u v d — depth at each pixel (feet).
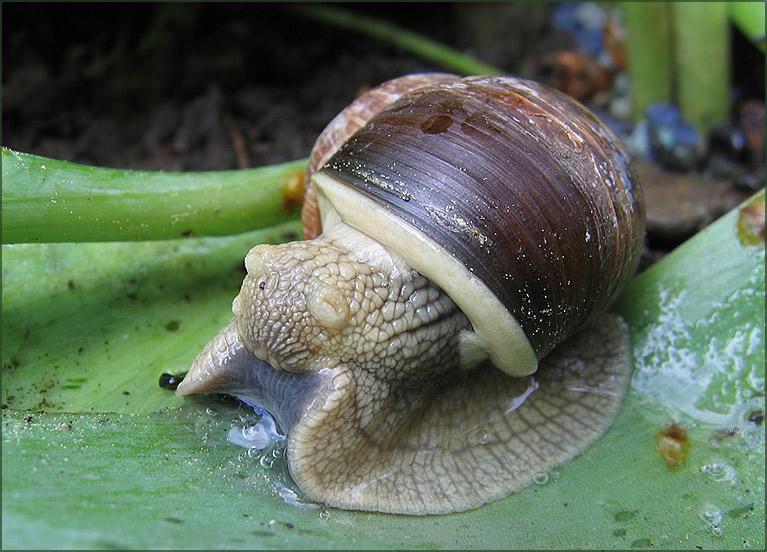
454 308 0.38
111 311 0.43
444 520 0.37
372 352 0.37
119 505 0.33
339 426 0.37
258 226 0.45
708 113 0.58
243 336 0.38
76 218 0.40
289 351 0.37
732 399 0.42
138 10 0.60
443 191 0.37
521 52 0.66
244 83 0.60
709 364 0.43
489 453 0.40
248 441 0.39
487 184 0.37
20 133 0.56
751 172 0.56
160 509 0.33
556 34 0.67
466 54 0.66
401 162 0.37
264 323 0.37
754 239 0.44
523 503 0.39
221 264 0.46
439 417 0.40
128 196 0.41
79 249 0.44
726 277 0.44
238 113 0.59
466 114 0.38
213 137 0.57
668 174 0.57
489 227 0.36
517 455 0.40
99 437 0.37
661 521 0.38
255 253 0.38
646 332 0.44
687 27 0.57
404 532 0.36
